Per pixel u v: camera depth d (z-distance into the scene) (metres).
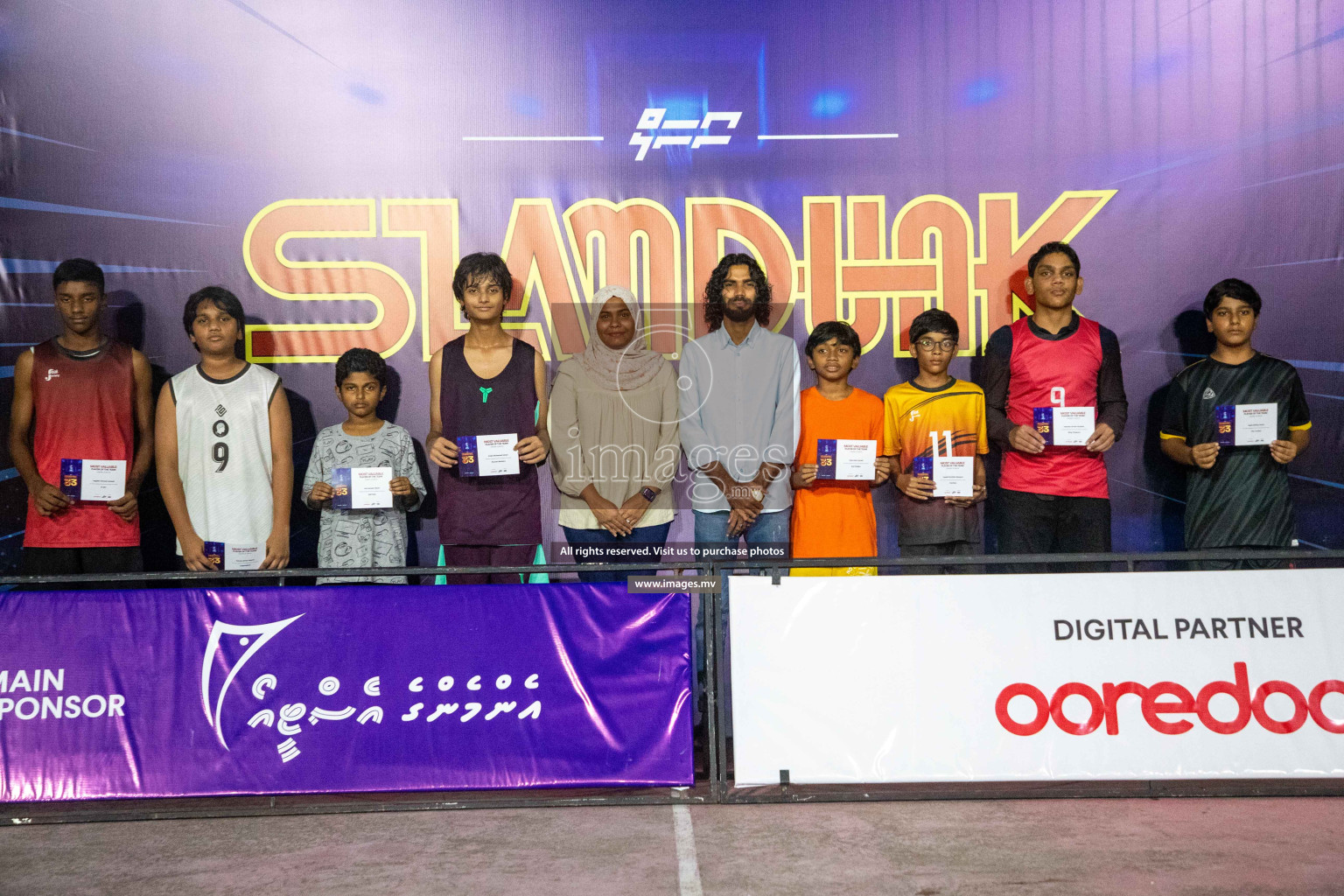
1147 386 5.17
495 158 5.16
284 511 4.82
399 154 5.15
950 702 3.65
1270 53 5.11
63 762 3.62
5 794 3.59
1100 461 4.80
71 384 4.87
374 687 3.68
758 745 3.66
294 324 5.15
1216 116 5.12
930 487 4.70
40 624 3.67
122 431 4.91
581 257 5.18
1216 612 3.67
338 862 3.17
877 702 3.65
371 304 5.16
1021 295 5.16
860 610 3.69
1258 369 4.85
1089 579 3.68
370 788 3.64
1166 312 5.15
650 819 3.54
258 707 3.66
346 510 4.74
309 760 3.65
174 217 5.08
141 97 5.05
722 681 3.75
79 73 5.02
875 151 5.16
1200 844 3.20
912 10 5.13
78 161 5.03
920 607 3.69
